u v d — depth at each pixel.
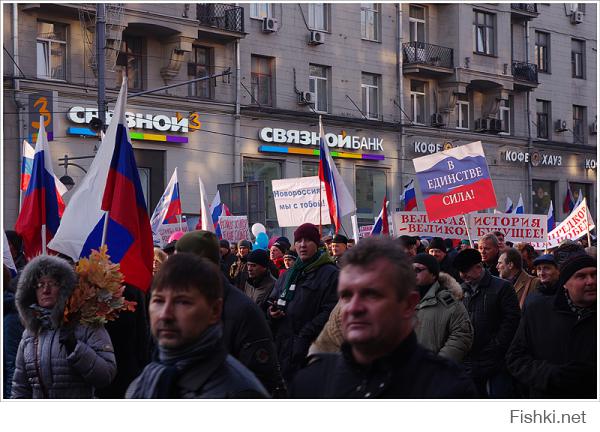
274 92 30.80
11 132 24.12
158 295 3.44
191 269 3.43
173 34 27.59
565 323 5.59
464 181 12.40
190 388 3.38
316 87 32.12
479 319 7.63
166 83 27.92
